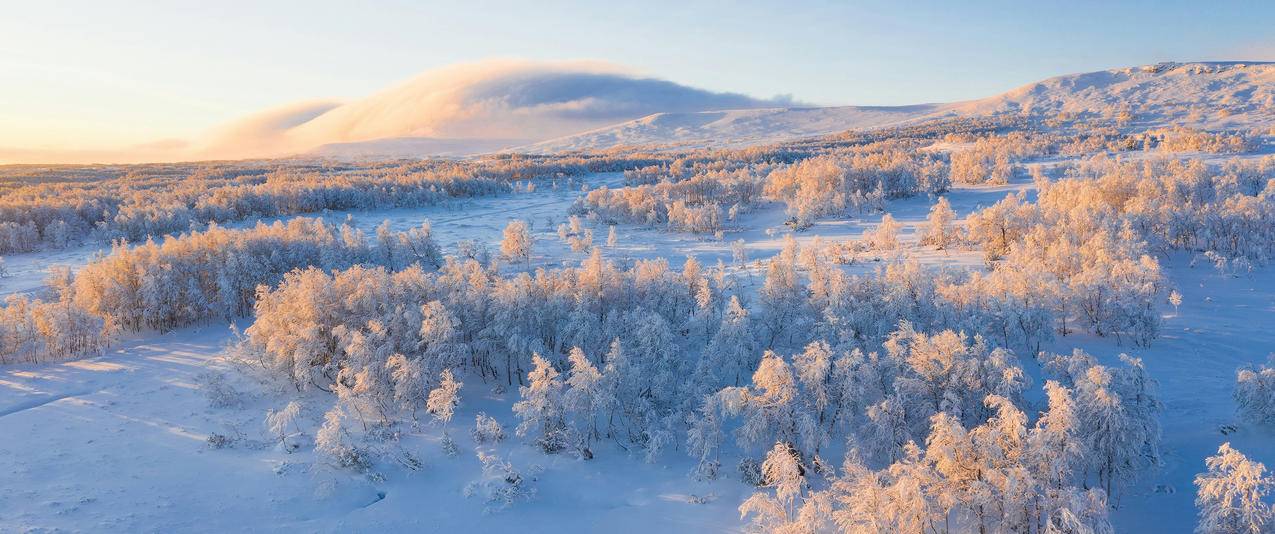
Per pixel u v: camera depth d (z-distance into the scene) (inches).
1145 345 1076.5
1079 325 1176.2
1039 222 1686.8
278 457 877.2
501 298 1084.5
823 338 974.4
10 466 839.7
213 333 1448.1
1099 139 5265.8
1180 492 674.8
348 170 6796.3
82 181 5595.5
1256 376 758.5
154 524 720.3
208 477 825.5
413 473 839.7
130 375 1181.7
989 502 555.2
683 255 2191.2
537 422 887.1
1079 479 673.0
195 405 1039.0
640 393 927.0
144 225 2687.0
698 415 904.9
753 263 1930.4
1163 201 1804.9
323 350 1067.9
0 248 2481.5
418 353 1040.2
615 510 759.1
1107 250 1344.7
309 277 1168.2
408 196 3656.5
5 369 1213.1
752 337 1026.1
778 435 771.4
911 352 797.9
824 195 2758.4
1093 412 634.8
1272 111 7381.9
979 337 770.8
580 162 6486.2
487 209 3639.3
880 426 721.6
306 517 751.1
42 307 1299.2
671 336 974.4
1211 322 1163.9
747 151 6865.2
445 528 734.5
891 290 1108.5
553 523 740.7
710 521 725.9
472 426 956.0
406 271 1256.8
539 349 1042.1
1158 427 668.7
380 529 730.2
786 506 691.4
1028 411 756.0
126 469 839.7
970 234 1811.0
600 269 1216.8
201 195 3494.1
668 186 3235.7
